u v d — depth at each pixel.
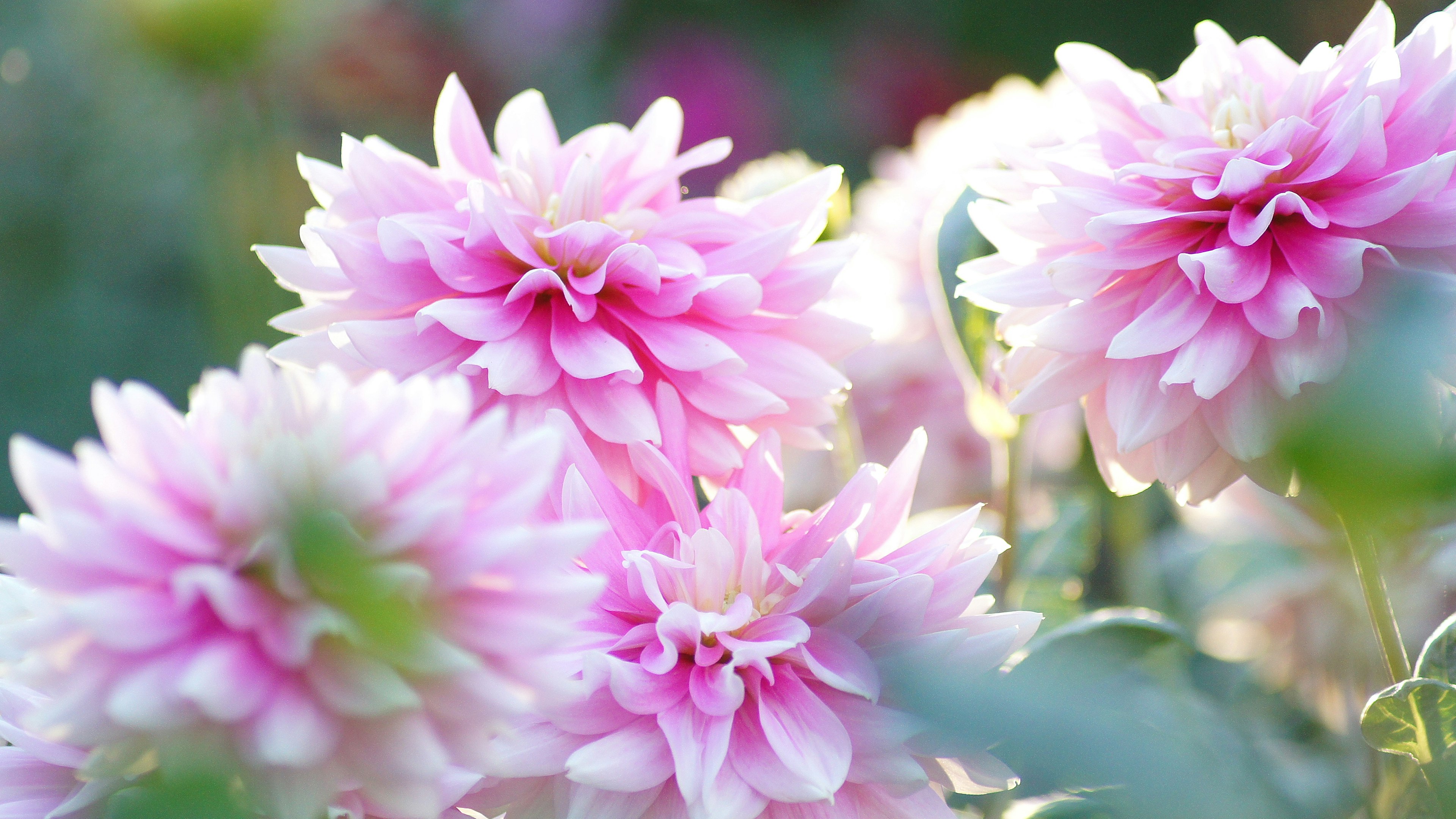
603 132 0.93
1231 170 0.86
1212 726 0.92
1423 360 0.70
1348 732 0.99
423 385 0.78
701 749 0.83
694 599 0.85
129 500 0.77
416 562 0.77
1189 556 1.10
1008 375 0.91
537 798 0.85
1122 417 0.87
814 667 0.83
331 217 0.90
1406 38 0.88
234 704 0.76
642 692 0.83
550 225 0.90
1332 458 0.67
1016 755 0.83
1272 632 1.04
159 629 0.76
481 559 0.77
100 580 0.77
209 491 0.77
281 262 0.89
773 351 0.89
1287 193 0.86
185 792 0.76
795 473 1.12
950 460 1.17
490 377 0.86
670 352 0.88
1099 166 0.89
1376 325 0.84
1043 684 0.82
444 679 0.77
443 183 0.91
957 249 0.97
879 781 0.83
